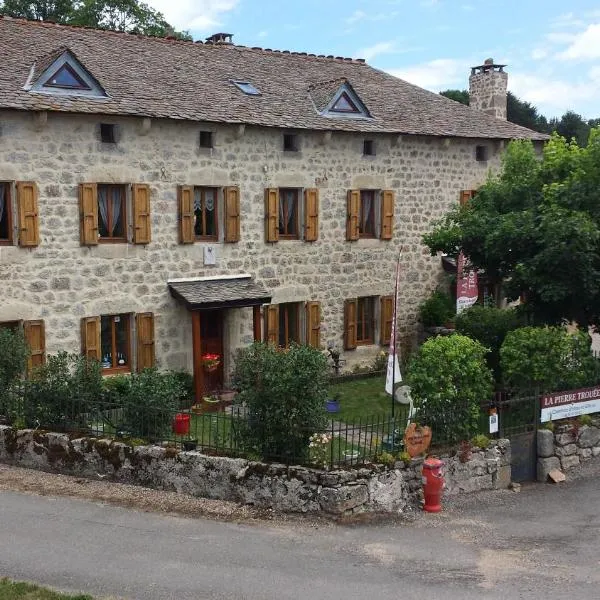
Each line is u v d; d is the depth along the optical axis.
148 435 10.44
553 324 14.23
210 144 15.66
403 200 18.69
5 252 13.35
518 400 11.31
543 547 8.79
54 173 13.73
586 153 13.79
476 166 19.89
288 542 8.54
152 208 14.95
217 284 15.74
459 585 7.61
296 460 9.55
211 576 7.56
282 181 16.61
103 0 28.41
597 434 12.25
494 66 22.78
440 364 10.45
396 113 18.78
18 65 14.11
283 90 17.77
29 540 8.26
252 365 9.77
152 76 15.90
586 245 12.67
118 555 7.97
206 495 9.77
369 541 8.70
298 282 17.17
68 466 10.52
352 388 16.89
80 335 14.30
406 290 19.09
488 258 14.56
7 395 11.29
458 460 10.49
